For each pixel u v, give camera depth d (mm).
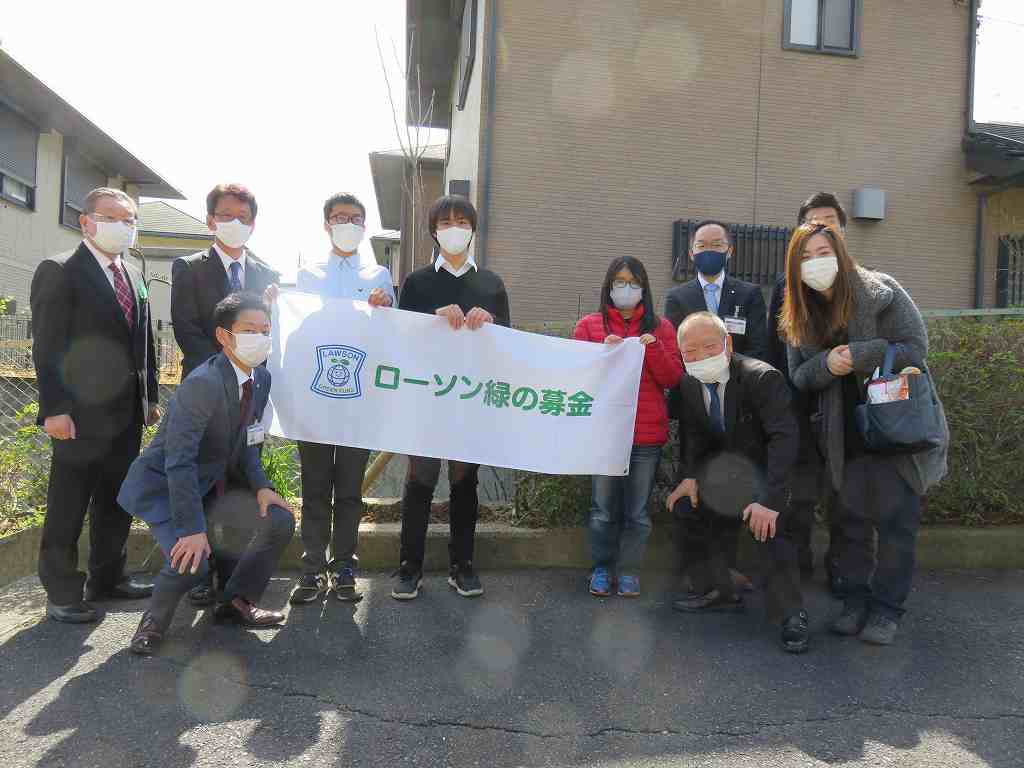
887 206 8812
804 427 3434
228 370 3082
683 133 8359
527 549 4043
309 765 2135
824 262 3113
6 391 5094
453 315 3555
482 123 8000
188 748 2207
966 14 8953
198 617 3273
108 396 3242
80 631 3084
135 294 3438
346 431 3514
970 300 8984
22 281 13266
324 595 3584
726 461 3350
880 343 3045
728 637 3156
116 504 3428
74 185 15141
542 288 8086
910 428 2914
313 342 3555
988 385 4227
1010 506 4281
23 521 4113
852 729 2391
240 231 3463
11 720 2354
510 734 2326
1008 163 8430
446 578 3881
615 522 3701
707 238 3857
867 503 3172
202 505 3020
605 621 3314
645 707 2516
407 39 11602
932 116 8891
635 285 3672
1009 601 3600
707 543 3477
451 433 3582
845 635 3178
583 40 8141
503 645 3016
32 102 12773
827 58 8664
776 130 8555
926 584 3842
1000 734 2373
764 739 2322
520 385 3627
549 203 8102
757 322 3812
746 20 8492
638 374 3607
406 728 2350
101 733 2281
